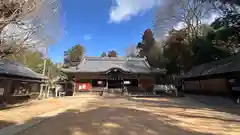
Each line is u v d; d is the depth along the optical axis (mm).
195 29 26797
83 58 27766
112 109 9648
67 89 23719
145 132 4875
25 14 4621
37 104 12555
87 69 24062
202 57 23047
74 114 8031
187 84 22938
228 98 14133
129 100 15773
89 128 5312
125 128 5309
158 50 34750
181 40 27188
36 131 5020
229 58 16859
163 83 27766
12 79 10961
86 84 23500
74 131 4977
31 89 14383
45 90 20266
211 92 17062
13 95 11242
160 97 18938
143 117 7160
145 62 27344
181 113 8328
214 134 4707
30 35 4852
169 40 28422
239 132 4898
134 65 26641
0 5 4191
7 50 4629
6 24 4246
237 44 20016
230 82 14273
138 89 23250
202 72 18188
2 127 5496
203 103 12961
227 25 18234
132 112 8516
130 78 24109
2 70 9898
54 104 12516
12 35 4551
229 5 18141
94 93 23109
